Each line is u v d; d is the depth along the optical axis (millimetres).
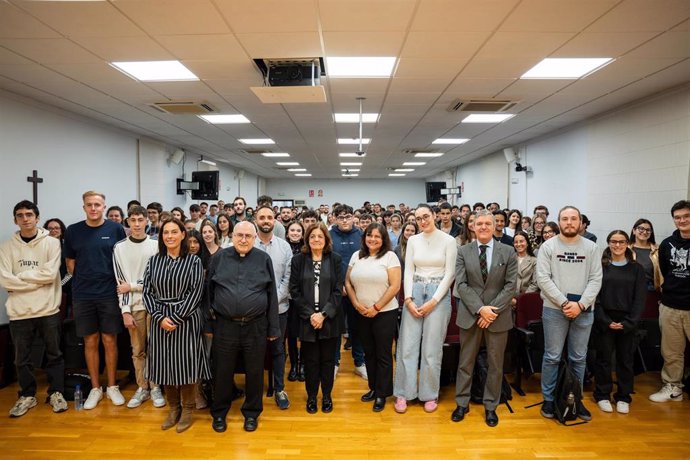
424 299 2986
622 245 3025
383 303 2895
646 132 4945
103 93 4629
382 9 2689
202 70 3881
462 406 2885
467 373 2885
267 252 3141
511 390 3357
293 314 3055
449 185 13953
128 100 4930
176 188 9023
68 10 2688
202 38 3143
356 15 2773
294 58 3564
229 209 5879
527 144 8266
